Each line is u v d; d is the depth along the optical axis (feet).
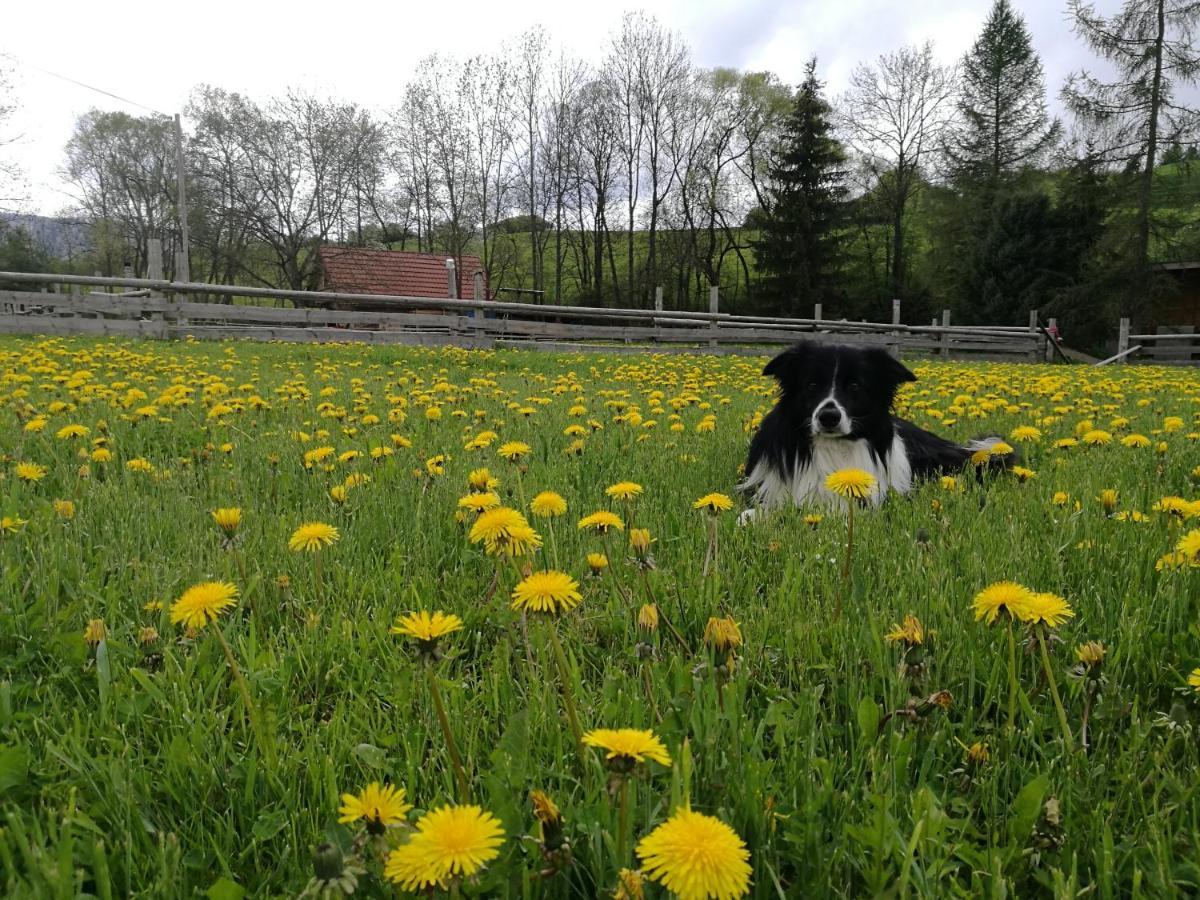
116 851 3.85
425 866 2.62
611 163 146.30
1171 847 3.77
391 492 10.79
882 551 8.46
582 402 22.25
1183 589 6.59
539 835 3.58
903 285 147.84
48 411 15.51
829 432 12.53
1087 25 96.27
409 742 4.84
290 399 19.70
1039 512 9.82
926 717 4.92
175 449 13.75
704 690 4.82
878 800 3.81
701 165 147.84
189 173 134.21
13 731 4.81
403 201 140.97
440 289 129.39
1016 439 15.97
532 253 153.17
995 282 116.37
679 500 11.14
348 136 134.72
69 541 8.05
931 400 25.82
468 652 6.60
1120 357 79.10
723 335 60.39
